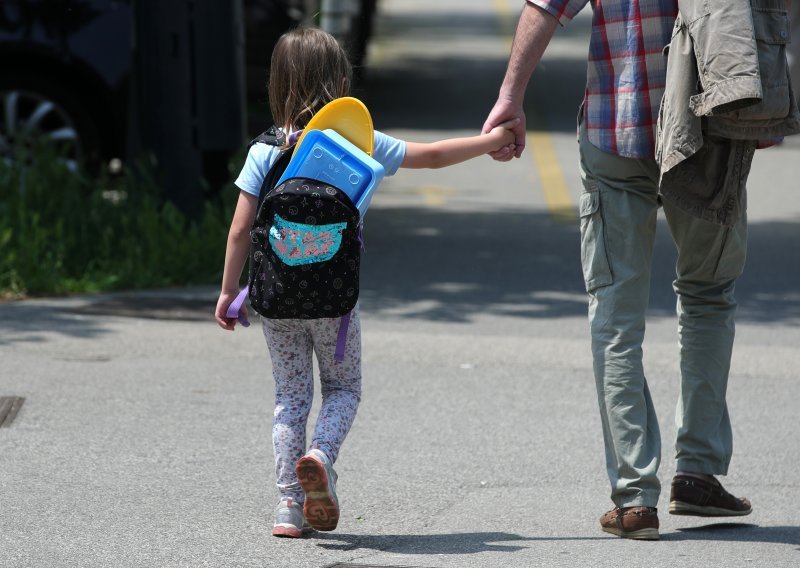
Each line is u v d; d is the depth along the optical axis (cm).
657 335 3048
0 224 3538
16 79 4488
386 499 1884
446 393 2516
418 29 13562
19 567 1558
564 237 4381
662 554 1641
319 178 1590
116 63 4525
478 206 5003
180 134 3759
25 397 2392
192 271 3547
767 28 1579
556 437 2234
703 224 1702
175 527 1725
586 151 1698
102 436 2164
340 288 1598
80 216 3625
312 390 1709
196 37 3738
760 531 1762
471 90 8806
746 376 2697
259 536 1697
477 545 1677
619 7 1656
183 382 2538
